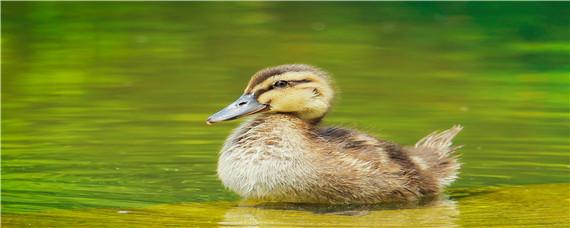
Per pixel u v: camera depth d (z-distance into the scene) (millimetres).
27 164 14852
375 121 18125
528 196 13492
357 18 31250
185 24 30062
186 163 15031
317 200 13070
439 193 13820
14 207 12602
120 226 11781
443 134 14883
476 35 28562
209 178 14242
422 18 31125
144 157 15359
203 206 12836
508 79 22734
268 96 13492
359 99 20328
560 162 15242
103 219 12094
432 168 14008
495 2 33188
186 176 14328
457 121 18219
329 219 12219
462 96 20719
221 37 28047
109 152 15648
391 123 17984
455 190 13953
